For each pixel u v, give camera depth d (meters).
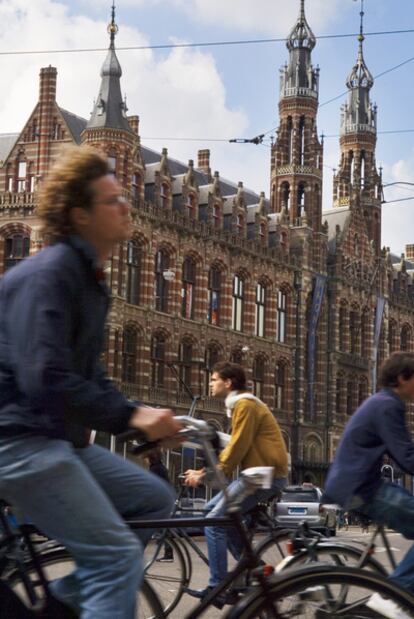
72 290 5.44
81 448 5.84
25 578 5.73
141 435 5.60
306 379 80.31
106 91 64.75
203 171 80.62
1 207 61.78
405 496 7.99
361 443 8.10
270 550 9.88
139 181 65.50
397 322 95.06
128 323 63.28
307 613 5.98
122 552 5.36
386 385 8.41
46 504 5.32
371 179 96.56
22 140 64.69
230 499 6.11
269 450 11.45
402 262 97.81
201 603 6.09
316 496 41.38
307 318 81.38
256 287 76.06
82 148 5.81
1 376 5.36
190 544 10.94
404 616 5.96
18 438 5.32
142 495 6.04
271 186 85.94
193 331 68.94
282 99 85.94
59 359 5.25
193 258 69.69
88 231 5.73
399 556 16.78
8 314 5.39
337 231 86.25
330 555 7.92
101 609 5.29
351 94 98.50
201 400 68.44
